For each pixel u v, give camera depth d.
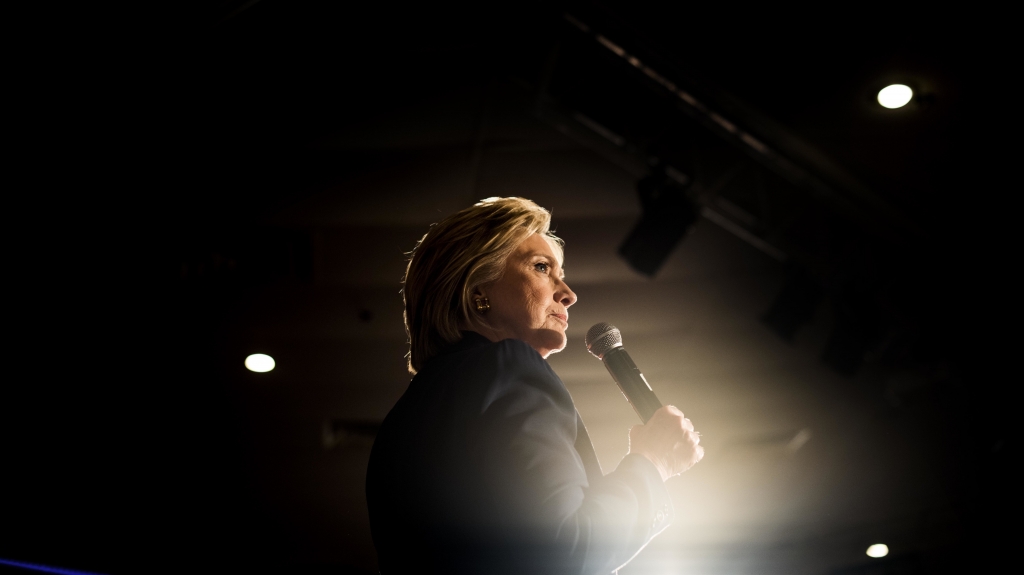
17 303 5.43
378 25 4.00
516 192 5.17
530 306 1.30
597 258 5.65
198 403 6.58
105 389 6.28
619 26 3.71
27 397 6.26
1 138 4.32
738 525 7.71
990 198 4.47
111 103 4.20
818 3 3.40
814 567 7.50
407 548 1.07
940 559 6.32
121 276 5.30
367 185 5.08
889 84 3.79
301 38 4.04
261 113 4.48
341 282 5.83
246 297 5.81
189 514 7.60
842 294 5.02
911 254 4.81
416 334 1.33
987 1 3.32
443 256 1.33
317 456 7.21
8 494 7.02
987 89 3.78
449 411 1.10
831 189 4.44
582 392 6.77
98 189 4.77
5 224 4.86
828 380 6.21
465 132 4.73
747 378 6.51
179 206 5.01
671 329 6.21
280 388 6.64
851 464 6.67
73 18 3.66
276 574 2.68
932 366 5.50
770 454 7.19
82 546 7.43
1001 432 5.22
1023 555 5.37
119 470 7.07
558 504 0.98
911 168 4.33
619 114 4.38
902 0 3.37
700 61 3.77
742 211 4.79
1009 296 4.91
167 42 3.85
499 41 4.04
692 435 1.18
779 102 3.93
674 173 4.55
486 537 1.00
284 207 5.22
